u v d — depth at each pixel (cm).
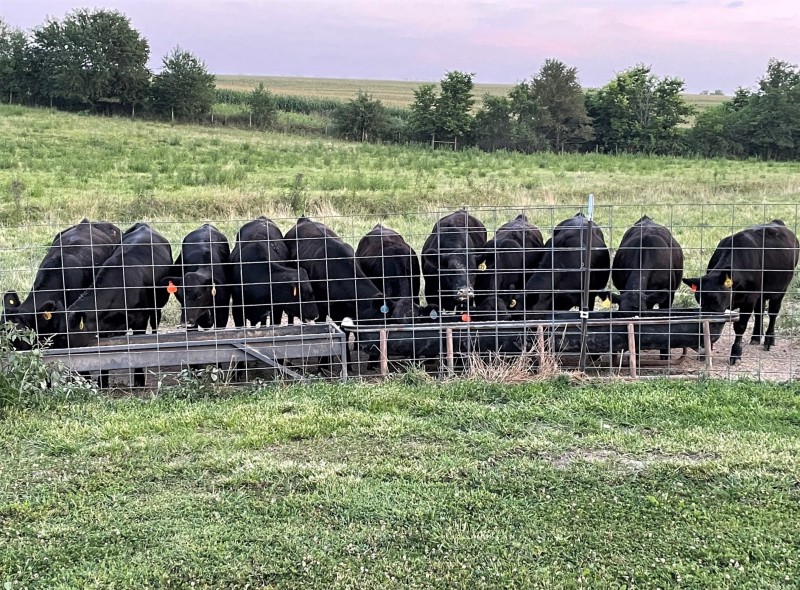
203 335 843
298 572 459
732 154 5238
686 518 507
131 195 2144
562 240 1027
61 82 5781
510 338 818
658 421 665
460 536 491
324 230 1071
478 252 1050
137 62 5978
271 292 935
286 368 800
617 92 5397
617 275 1005
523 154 4500
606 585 442
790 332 1013
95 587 445
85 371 785
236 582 452
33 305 909
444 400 721
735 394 723
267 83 13175
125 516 520
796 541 480
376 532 498
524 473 570
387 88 12612
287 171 2980
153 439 641
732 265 907
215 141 4150
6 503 536
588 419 671
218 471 585
